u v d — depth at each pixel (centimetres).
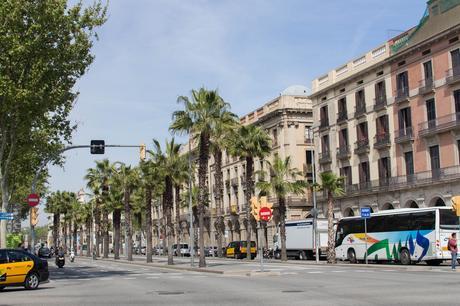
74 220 10512
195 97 3762
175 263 4691
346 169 5972
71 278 2797
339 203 6044
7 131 2952
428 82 4831
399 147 5194
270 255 6153
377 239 3822
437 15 4747
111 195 6938
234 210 8119
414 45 4962
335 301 1430
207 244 9162
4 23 2619
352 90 5856
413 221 3538
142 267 4284
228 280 2408
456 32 4544
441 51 4716
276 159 5209
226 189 8550
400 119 5175
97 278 2766
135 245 12475
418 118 4966
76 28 2797
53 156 3138
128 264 5112
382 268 3209
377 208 5456
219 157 5803
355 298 1495
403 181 5100
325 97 6319
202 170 3750
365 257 3888
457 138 4594
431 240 3369
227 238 8412
